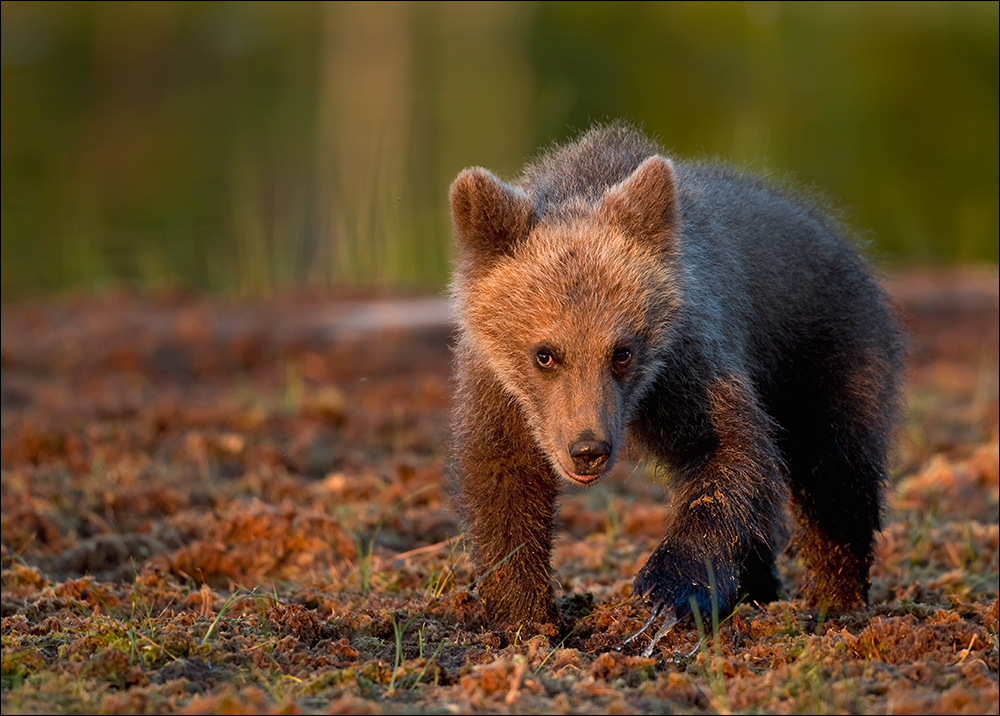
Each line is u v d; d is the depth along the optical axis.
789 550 11.20
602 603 9.62
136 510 13.27
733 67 47.94
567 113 40.34
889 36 51.22
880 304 11.12
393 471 14.65
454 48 55.16
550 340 8.90
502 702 7.05
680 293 9.15
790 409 10.66
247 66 52.59
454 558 11.20
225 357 21.25
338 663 7.89
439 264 28.50
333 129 40.53
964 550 11.85
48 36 57.69
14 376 20.39
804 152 37.69
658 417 9.37
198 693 7.24
